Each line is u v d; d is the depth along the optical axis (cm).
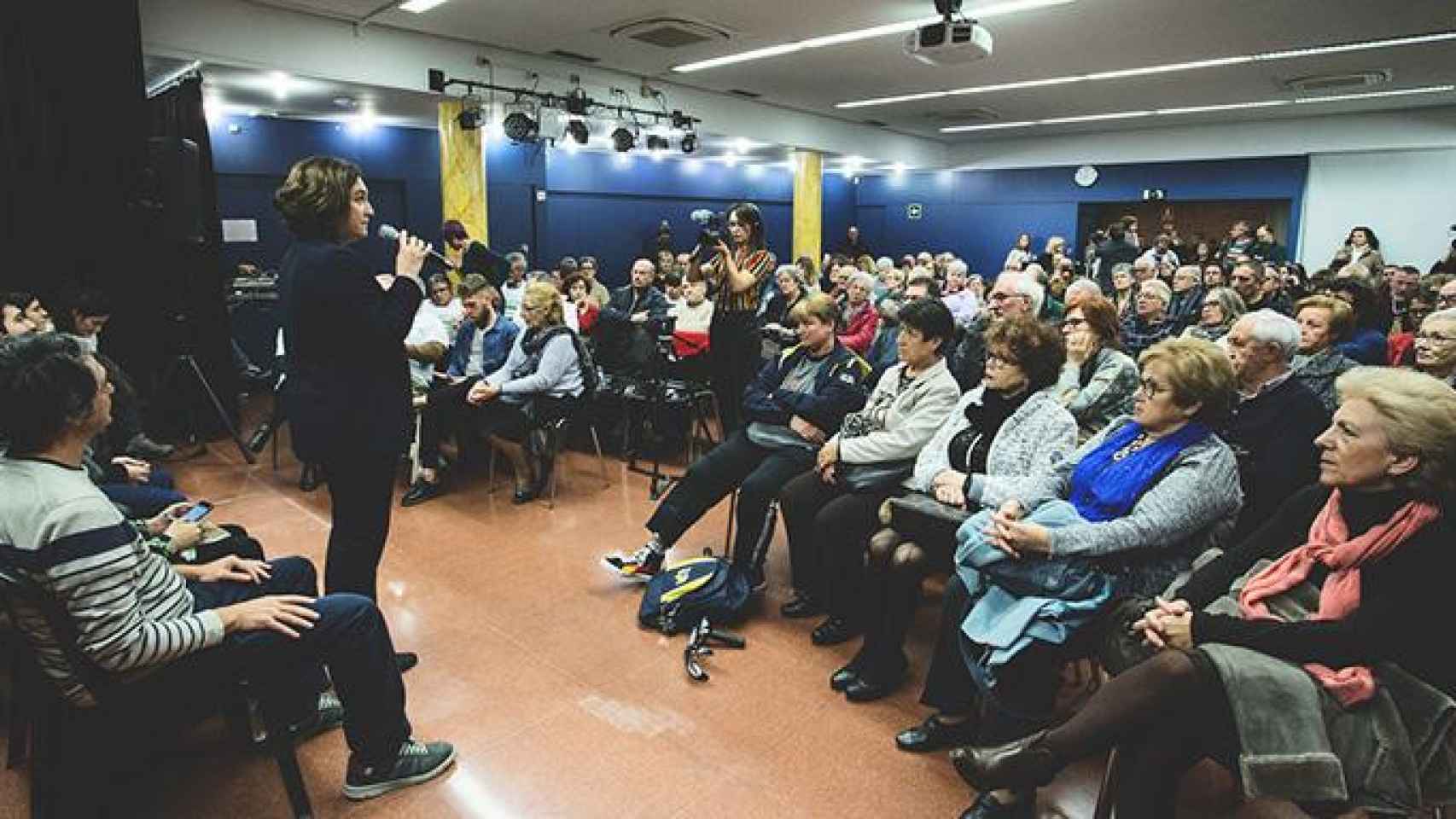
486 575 323
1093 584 182
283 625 171
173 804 190
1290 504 178
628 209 1222
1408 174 1091
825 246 1548
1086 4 618
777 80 909
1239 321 243
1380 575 146
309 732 218
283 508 404
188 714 169
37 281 451
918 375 275
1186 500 182
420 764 198
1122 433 206
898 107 1085
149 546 183
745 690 243
